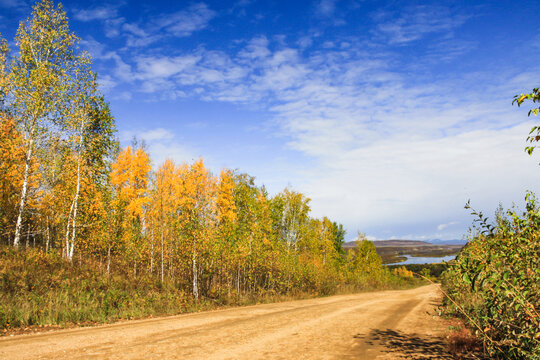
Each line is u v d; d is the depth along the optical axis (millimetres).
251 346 8094
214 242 21750
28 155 18547
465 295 9648
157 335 9531
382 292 40062
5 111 18766
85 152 21406
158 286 20297
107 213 23484
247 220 29297
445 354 7008
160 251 25188
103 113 21984
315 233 39438
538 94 3742
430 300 23047
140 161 35281
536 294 4707
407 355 7047
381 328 10641
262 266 27750
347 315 14195
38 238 25219
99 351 7496
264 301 23391
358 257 49875
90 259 23703
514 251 5020
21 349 7633
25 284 13422
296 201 39594
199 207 22406
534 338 4430
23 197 18547
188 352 7453
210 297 21250
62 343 8312
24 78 18688
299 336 9398
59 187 20875
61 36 20422
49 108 19219
